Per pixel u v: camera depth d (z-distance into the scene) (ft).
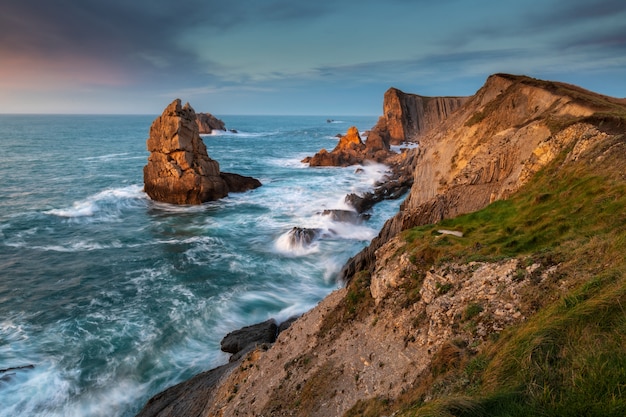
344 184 231.50
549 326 26.91
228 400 52.60
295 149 435.94
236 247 134.72
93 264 118.73
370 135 377.09
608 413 19.19
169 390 65.00
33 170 269.23
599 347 23.27
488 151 99.71
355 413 36.91
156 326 86.07
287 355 55.42
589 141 70.23
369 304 54.13
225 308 94.07
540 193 66.03
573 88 118.32
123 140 533.14
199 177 189.67
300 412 42.47
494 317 36.04
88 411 63.41
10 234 143.43
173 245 135.44
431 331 39.99
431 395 30.35
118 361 74.69
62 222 158.71
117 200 188.24
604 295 26.68
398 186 207.41
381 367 41.09
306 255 128.06
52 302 95.50
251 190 216.54
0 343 78.48
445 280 45.65
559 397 21.65
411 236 62.90
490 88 140.97
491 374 26.61
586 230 44.78
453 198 92.79
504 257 45.65
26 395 65.16
